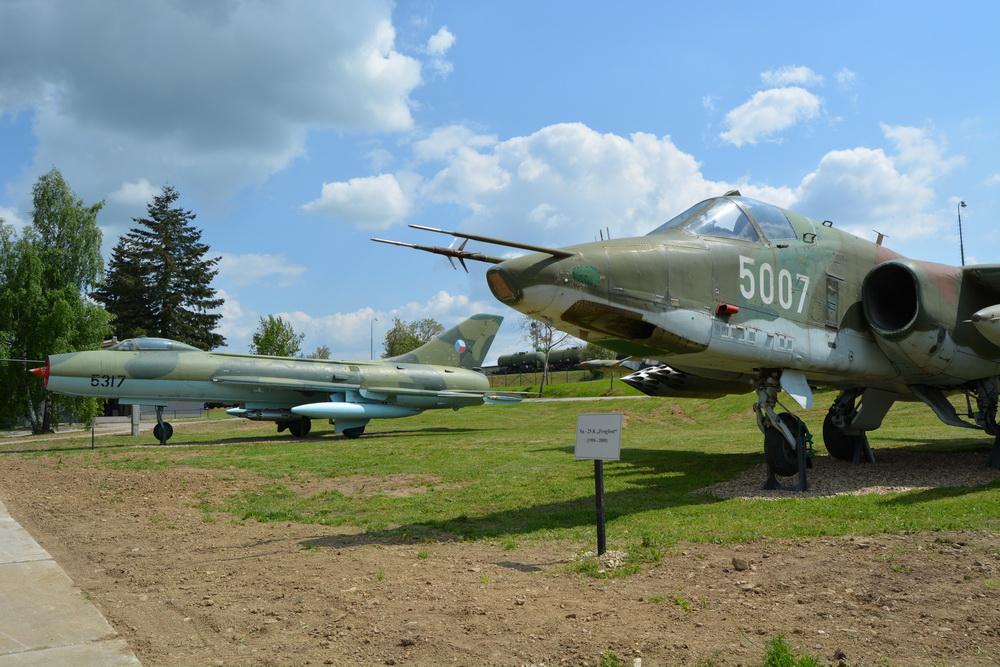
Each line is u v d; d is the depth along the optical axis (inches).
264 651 163.0
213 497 447.2
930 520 272.5
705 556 239.9
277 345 2500.0
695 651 150.0
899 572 205.0
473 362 1322.6
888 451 565.6
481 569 237.8
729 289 382.0
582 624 170.9
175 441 1054.4
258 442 979.9
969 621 161.6
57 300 1507.1
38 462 716.7
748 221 414.6
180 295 2805.1
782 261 411.5
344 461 644.7
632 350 378.9
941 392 485.7
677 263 362.3
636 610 181.6
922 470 443.5
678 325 356.2
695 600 188.7
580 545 273.3
